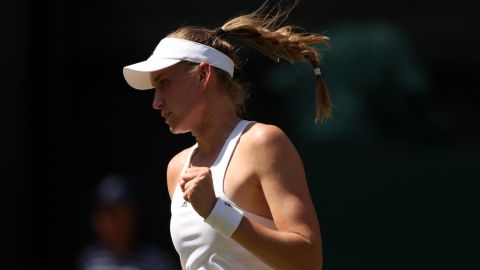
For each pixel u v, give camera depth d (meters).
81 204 23.92
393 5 23.03
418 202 22.95
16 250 23.56
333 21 23.02
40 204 23.77
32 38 23.58
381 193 23.02
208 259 10.22
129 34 23.77
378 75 22.98
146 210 23.52
